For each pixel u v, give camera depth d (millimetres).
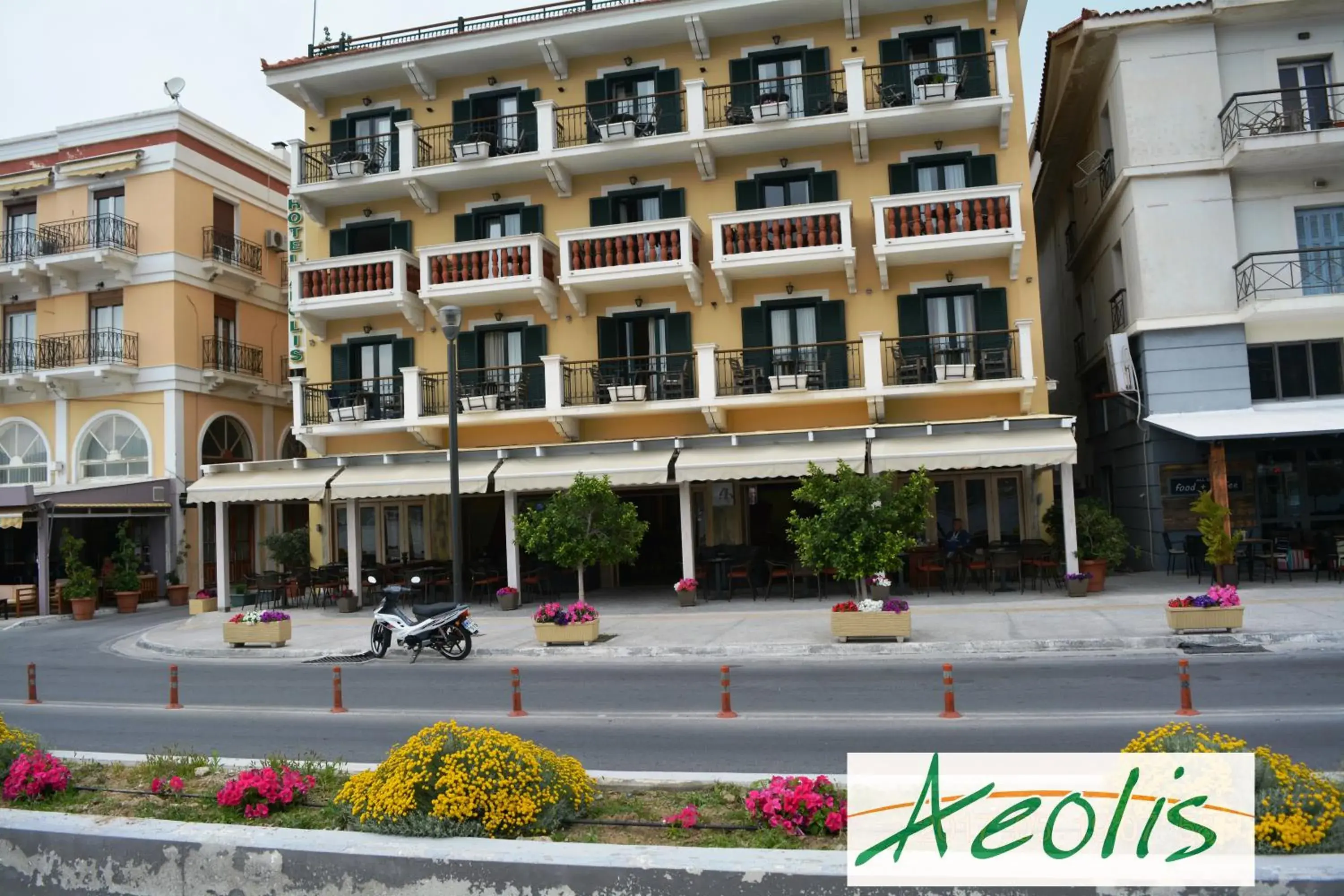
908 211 21781
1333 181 20766
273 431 34031
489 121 24844
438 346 25297
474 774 5426
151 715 11867
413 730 10195
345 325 26016
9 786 6836
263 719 11289
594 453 21578
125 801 6715
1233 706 9656
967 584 21281
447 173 24281
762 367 22297
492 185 25234
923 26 22797
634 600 22156
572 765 6230
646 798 6465
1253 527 20438
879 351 21172
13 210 31406
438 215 25641
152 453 29375
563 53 24656
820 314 22594
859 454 19391
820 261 21812
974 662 13219
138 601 28125
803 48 23375
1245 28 21188
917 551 20422
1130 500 23016
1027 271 21844
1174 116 21125
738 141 22812
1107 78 22812
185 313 29875
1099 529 19203
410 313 24859
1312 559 19281
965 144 22516
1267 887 4055
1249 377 20562
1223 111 20562
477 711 11211
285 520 34250
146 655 18562
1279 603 15992
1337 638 13148
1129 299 22031
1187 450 20797
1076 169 27828
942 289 22266
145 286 29781
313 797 6652
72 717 11977
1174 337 20844
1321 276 20500
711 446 21062
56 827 5355
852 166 23031
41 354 29875
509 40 24109
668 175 24125
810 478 15711
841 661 13859
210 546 30781
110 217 29703
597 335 23844
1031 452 18438
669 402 22188
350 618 21875
